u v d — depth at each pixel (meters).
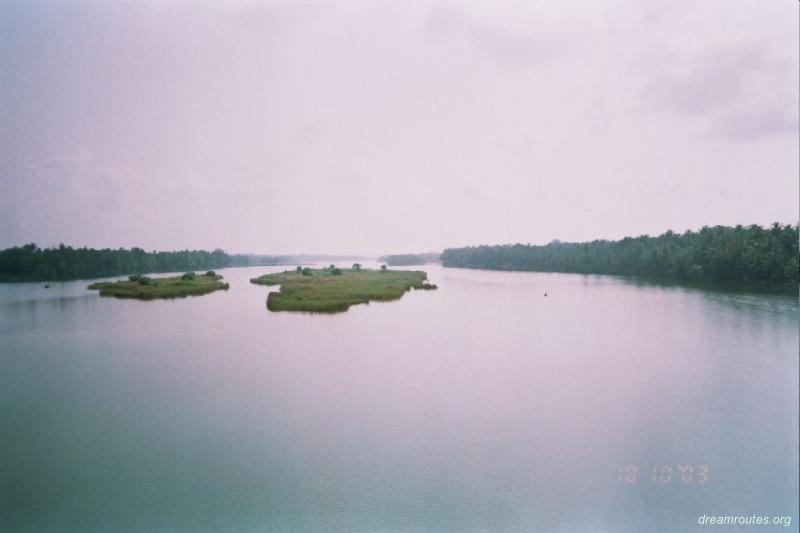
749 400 23.27
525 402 23.38
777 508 14.73
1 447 18.81
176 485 16.20
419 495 15.51
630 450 18.25
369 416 21.67
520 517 14.48
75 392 24.86
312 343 35.97
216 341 36.47
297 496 15.30
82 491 15.95
